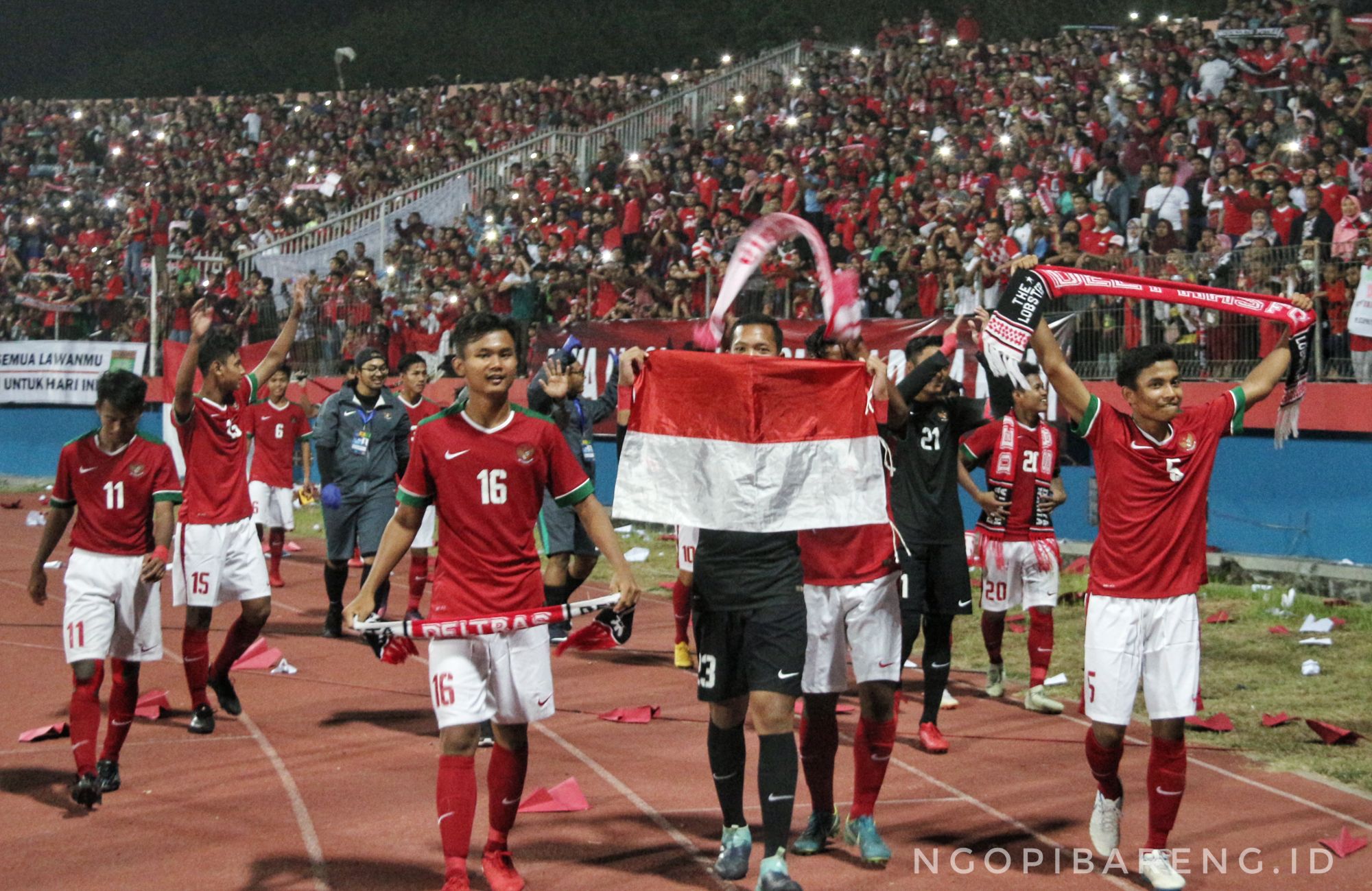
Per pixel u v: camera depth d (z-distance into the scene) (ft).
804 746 17.08
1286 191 45.21
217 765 21.12
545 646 15.67
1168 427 16.05
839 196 60.03
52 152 116.06
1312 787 20.35
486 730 22.41
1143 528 15.92
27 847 17.15
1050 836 17.88
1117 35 70.79
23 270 90.43
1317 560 37.27
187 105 121.60
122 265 84.94
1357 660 28.78
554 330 54.75
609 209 68.18
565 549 30.71
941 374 21.94
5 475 76.23
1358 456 37.24
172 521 19.77
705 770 20.85
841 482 15.47
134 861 16.62
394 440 32.42
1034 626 25.68
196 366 23.35
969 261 49.03
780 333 16.40
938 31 84.17
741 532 15.47
